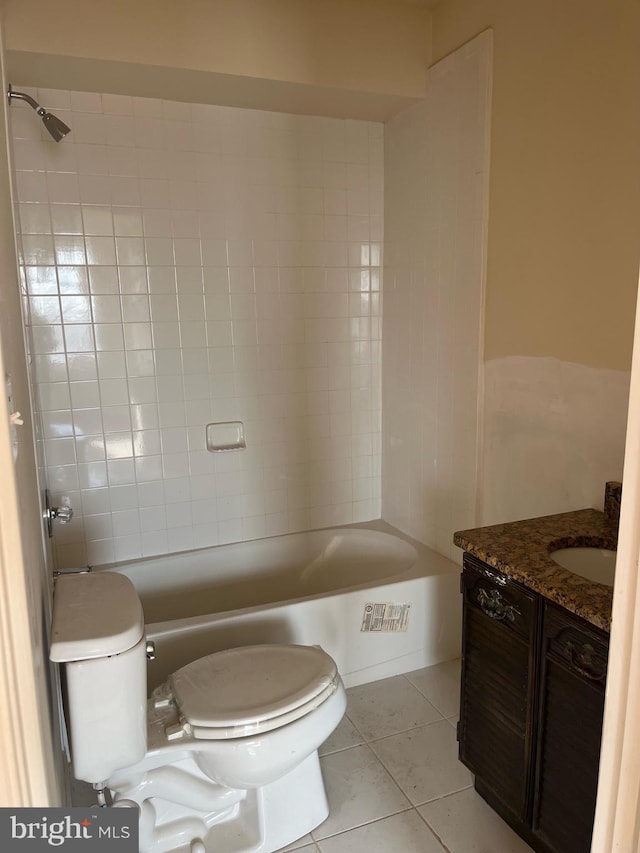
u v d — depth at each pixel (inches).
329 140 105.9
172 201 96.5
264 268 104.5
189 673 65.1
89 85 86.7
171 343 100.0
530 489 80.7
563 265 72.2
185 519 105.8
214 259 100.7
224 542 109.6
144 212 95.0
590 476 70.9
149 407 100.1
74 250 91.8
